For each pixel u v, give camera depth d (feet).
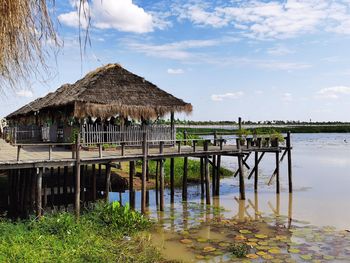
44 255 31.24
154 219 50.62
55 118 74.79
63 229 38.19
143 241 39.86
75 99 57.93
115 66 68.95
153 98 66.90
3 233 35.53
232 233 45.24
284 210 57.77
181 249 39.22
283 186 78.74
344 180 85.97
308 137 279.08
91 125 61.57
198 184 81.92
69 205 58.70
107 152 57.16
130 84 67.46
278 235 44.32
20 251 31.09
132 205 55.42
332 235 44.32
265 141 73.20
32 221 39.32
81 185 57.82
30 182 50.29
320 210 57.67
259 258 36.73
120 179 75.36
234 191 73.46
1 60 10.04
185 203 62.49
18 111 117.19
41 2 9.54
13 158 45.83
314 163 118.52
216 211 56.85
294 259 36.50
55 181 68.49
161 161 55.57
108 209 44.57
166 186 78.95
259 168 108.06
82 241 36.11
